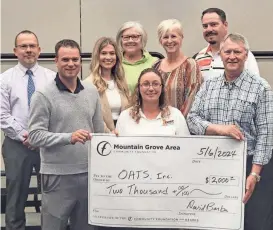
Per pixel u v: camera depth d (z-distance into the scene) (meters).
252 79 3.66
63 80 3.66
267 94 3.62
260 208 3.92
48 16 5.96
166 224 3.79
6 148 4.43
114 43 4.31
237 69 3.62
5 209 4.66
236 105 3.65
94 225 3.84
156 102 3.88
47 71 4.61
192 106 3.89
